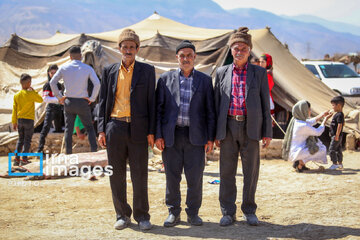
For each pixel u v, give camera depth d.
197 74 4.59
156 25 14.75
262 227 4.46
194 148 4.48
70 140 7.53
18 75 10.62
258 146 4.57
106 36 11.25
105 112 4.43
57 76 7.23
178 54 4.49
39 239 3.95
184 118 4.46
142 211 4.47
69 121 7.50
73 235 4.10
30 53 10.94
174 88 4.51
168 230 4.34
